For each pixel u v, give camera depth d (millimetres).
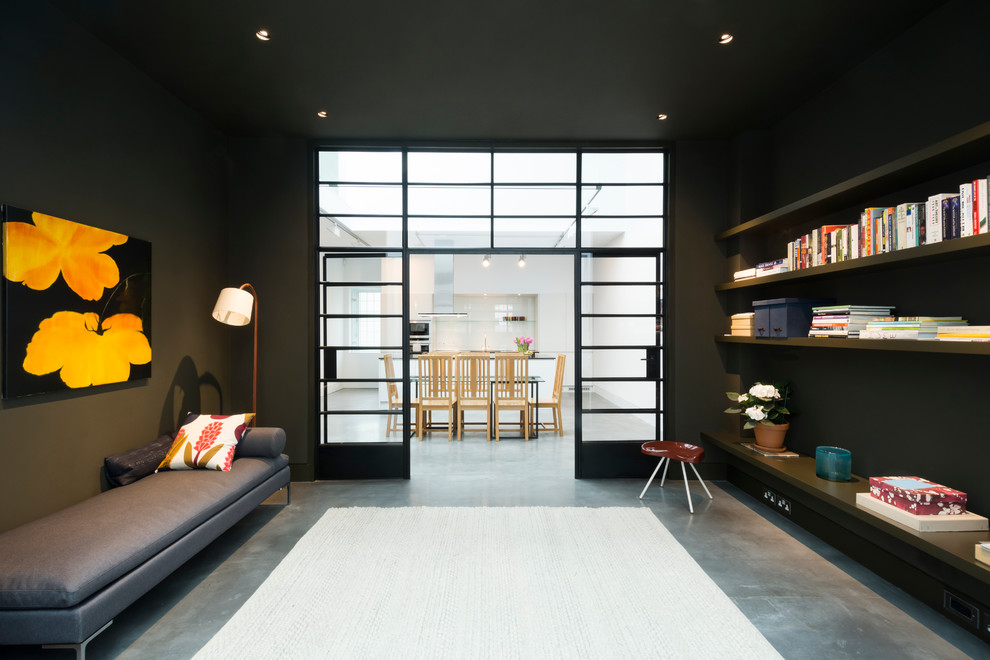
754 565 2428
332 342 3969
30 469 2121
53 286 2209
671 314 3926
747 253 3676
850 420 2801
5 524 2010
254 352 3688
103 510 2049
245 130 3680
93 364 2441
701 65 2791
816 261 2744
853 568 2398
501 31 2480
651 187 3990
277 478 3082
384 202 3961
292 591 2166
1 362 1983
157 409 2982
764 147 3688
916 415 2352
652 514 3109
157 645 1813
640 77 2920
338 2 2246
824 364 3020
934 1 2188
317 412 3932
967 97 2096
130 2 2225
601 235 4008
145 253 2828
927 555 2035
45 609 1549
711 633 1854
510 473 4102
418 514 3123
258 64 2781
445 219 3990
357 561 2457
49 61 2225
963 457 2115
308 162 3854
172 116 3127
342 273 3963
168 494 2268
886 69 2557
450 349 10070
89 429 2449
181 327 3223
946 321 2055
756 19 2363
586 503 3350
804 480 2637
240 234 3801
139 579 1826
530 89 3074
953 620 1932
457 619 1950
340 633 1859
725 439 3607
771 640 1821
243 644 1794
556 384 5789
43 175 2197
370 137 3818
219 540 2744
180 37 2508
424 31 2477
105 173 2562
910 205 2090
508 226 4027
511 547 2621
